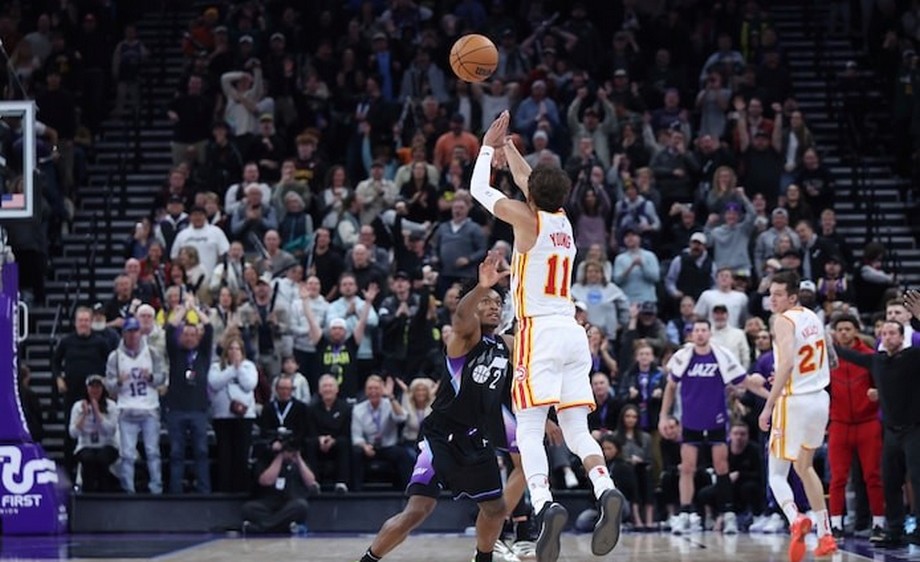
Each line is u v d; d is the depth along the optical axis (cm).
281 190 2644
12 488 2081
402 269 2530
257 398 2247
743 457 2125
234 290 2341
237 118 2944
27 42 3130
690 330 2269
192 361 2192
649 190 2672
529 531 1598
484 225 2592
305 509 2133
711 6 3431
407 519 1239
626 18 3388
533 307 1180
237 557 1636
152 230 2677
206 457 2194
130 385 2192
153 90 3328
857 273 2562
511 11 3453
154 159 3152
